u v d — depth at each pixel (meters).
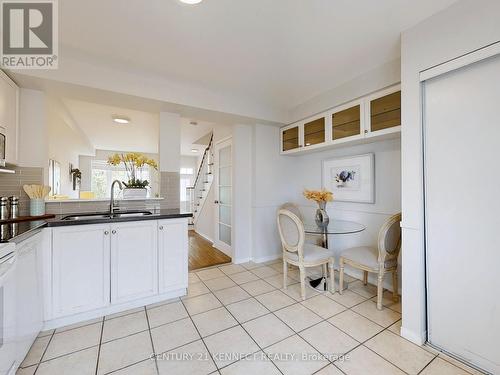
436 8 1.56
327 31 1.81
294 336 1.82
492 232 1.41
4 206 1.82
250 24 1.71
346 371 1.47
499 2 1.33
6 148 1.89
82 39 1.86
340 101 2.76
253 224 3.71
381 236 2.17
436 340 1.66
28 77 1.97
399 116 2.21
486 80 1.42
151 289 2.29
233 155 3.69
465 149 1.50
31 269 1.61
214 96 2.91
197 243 4.86
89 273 2.01
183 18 1.64
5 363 1.23
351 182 3.03
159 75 2.47
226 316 2.10
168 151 2.92
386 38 1.89
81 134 5.08
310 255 2.47
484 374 1.43
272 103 3.34
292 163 3.96
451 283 1.58
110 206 2.54
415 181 1.70
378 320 2.03
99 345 1.71
